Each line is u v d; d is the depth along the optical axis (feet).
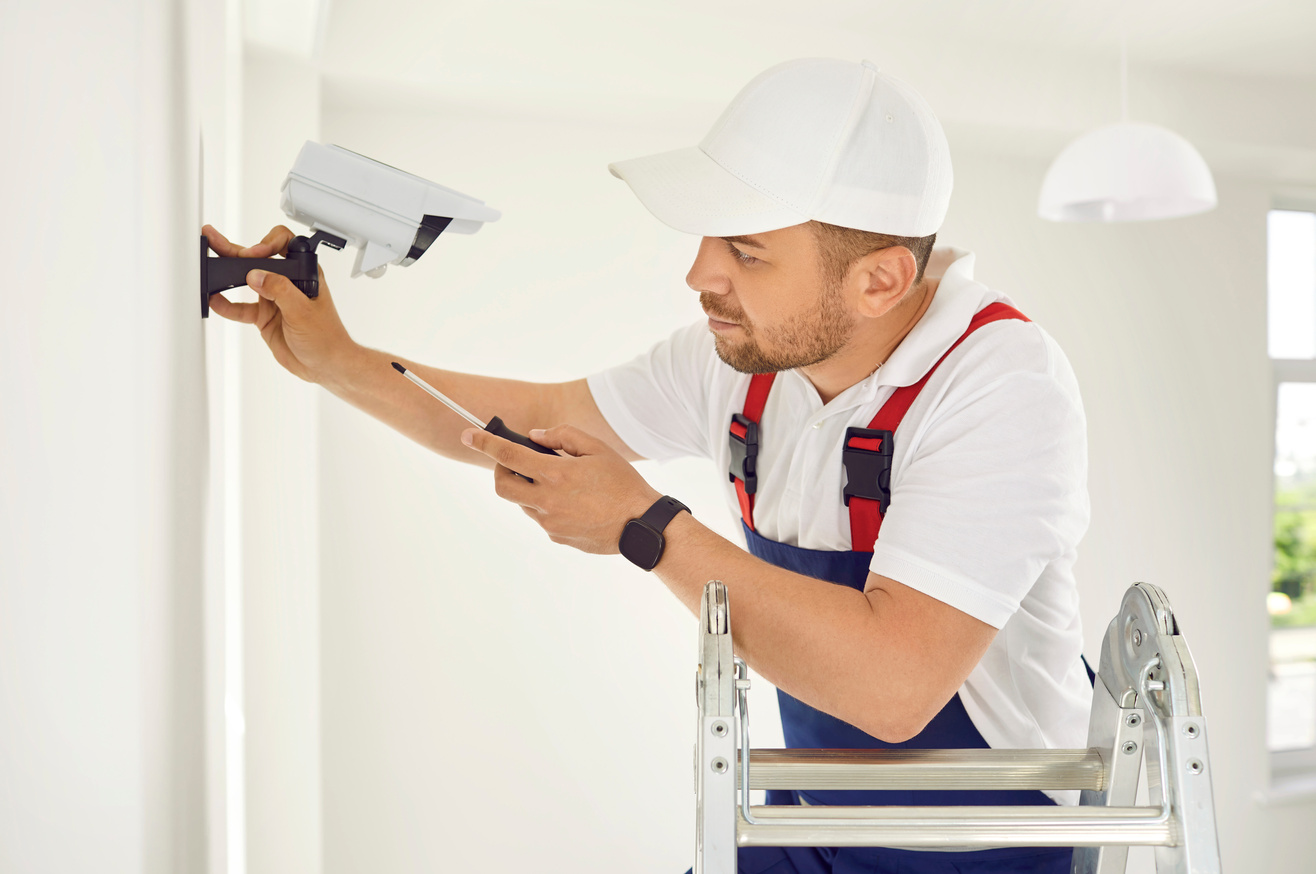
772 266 3.07
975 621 2.80
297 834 7.09
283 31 6.37
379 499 8.40
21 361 1.17
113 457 1.47
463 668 8.61
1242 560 10.62
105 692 1.44
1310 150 9.70
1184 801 2.32
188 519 2.27
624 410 4.30
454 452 3.94
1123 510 10.27
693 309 8.98
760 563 2.85
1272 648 11.19
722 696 2.23
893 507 3.00
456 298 8.48
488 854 8.69
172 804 1.96
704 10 8.01
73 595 1.33
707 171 3.09
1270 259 11.10
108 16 1.42
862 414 3.34
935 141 3.16
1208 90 9.45
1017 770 2.72
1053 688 3.42
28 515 1.20
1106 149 6.96
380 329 8.34
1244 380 10.63
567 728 8.86
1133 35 8.64
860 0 7.91
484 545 8.63
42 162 1.22
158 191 1.76
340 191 2.71
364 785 8.41
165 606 1.85
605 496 2.90
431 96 7.91
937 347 3.19
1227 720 10.59
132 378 1.54
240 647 6.26
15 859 1.18
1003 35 8.64
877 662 2.70
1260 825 10.67
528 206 8.62
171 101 1.96
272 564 7.01
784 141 2.98
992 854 3.45
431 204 2.72
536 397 4.23
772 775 2.69
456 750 8.61
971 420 3.02
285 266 2.86
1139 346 10.30
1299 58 9.14
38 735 1.23
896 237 3.09
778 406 3.78
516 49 7.66
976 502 2.86
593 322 8.78
